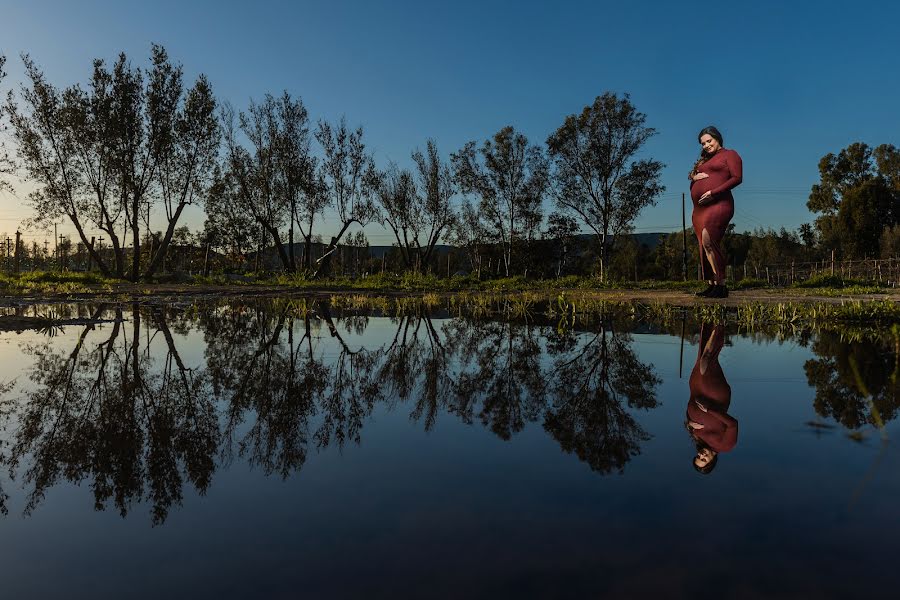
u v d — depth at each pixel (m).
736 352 3.30
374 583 0.78
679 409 1.89
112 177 19.97
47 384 2.60
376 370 2.93
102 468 1.42
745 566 0.79
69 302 9.44
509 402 2.09
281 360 3.29
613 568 0.80
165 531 1.01
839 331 4.50
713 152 9.05
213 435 1.72
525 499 1.09
